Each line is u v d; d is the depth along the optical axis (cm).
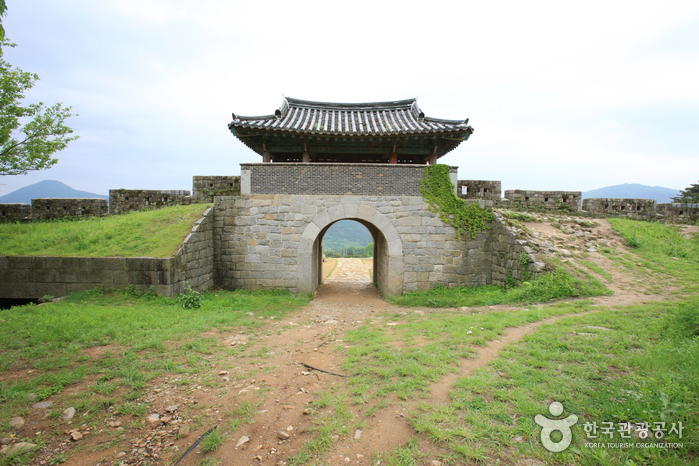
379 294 1386
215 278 1199
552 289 872
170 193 1605
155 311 775
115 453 329
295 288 1193
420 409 377
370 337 676
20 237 1106
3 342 542
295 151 1273
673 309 661
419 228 1187
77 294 890
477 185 1519
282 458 328
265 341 685
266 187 1187
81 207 1547
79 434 350
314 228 1186
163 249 962
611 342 510
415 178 1191
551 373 429
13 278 934
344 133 1157
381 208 1182
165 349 582
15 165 1193
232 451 338
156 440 353
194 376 497
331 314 980
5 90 1117
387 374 469
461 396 394
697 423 294
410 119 1352
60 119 1256
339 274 2080
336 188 1181
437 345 568
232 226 1191
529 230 1168
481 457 293
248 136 1205
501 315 738
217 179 1527
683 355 417
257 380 496
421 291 1191
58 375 452
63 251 972
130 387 449
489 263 1203
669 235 1281
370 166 1182
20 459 307
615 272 985
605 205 1530
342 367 526
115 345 575
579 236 1213
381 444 332
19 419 362
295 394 454
